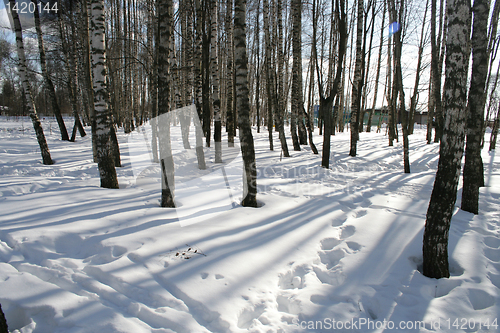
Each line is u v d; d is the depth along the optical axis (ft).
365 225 12.94
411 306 7.86
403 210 15.16
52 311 6.86
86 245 10.20
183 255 9.57
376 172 26.99
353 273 9.32
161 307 7.14
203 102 30.42
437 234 8.98
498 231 12.60
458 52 8.14
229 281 8.29
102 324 6.44
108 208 13.73
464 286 8.61
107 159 18.28
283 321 7.16
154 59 28.73
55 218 12.24
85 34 27.20
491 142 41.27
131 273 8.46
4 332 5.42
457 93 8.27
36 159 31.40
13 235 10.40
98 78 17.70
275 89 38.75
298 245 10.96
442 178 8.79
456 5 8.10
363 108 76.89
